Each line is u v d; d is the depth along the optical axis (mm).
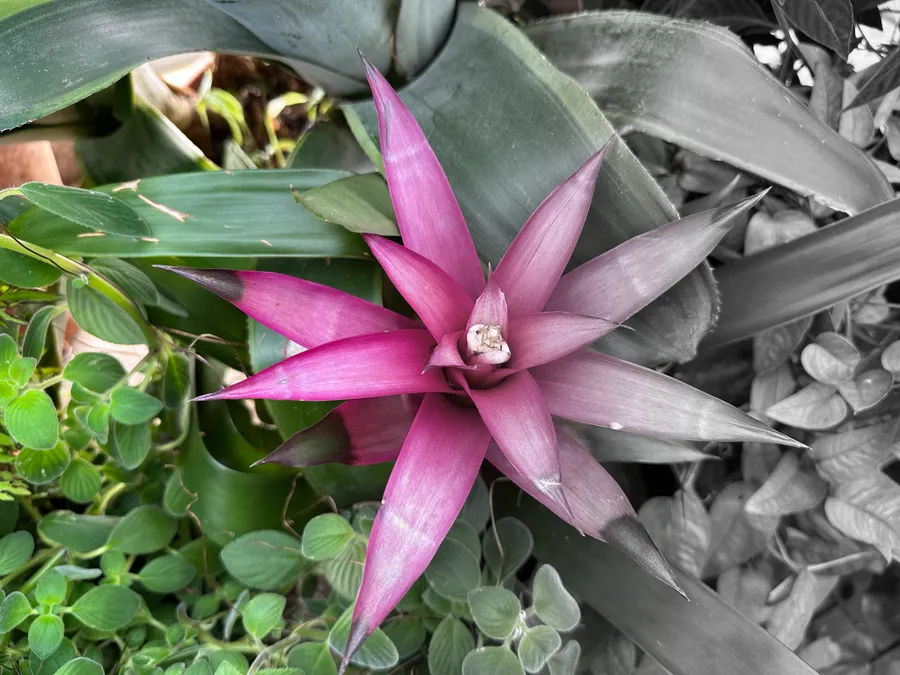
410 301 221
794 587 311
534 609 260
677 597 284
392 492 219
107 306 293
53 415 266
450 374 228
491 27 280
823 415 289
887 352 293
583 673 331
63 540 292
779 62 370
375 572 212
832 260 277
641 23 289
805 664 265
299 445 243
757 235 309
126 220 259
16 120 269
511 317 241
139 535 294
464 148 280
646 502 318
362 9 266
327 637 267
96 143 353
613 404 235
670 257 240
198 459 312
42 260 280
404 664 292
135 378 373
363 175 292
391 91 239
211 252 267
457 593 267
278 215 277
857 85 320
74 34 271
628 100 290
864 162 276
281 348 285
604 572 296
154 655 269
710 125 283
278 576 282
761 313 284
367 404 255
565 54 298
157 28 280
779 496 297
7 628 257
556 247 238
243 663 260
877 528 287
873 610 335
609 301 246
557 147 270
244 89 441
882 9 357
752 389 309
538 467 203
